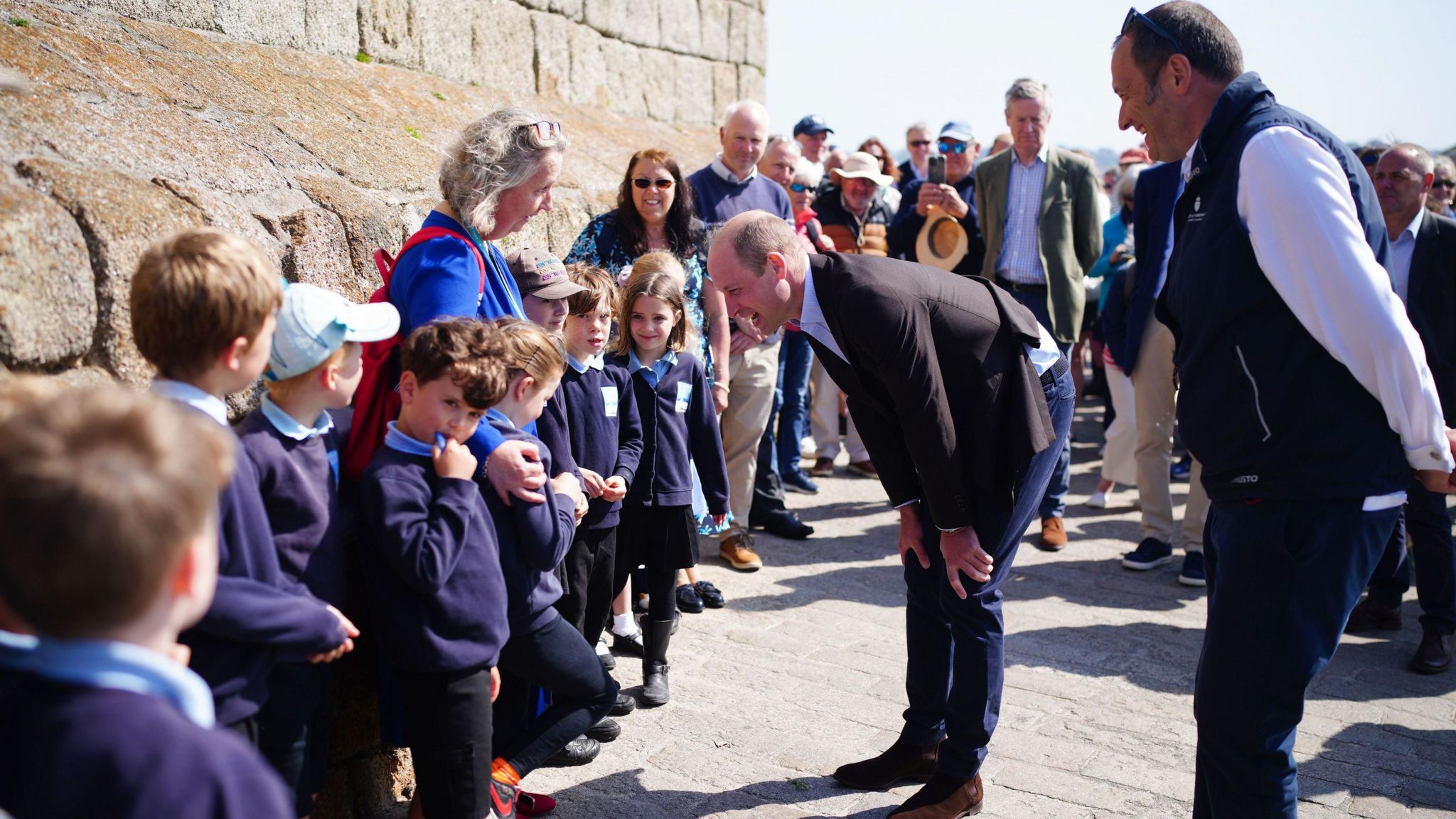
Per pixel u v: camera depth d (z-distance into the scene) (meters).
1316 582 2.08
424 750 2.17
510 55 5.81
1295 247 1.97
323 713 2.14
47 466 0.99
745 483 4.91
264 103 3.42
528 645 2.45
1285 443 2.07
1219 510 2.26
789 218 5.02
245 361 1.73
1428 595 3.98
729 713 3.43
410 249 2.42
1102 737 3.37
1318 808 2.95
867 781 2.98
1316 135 2.07
